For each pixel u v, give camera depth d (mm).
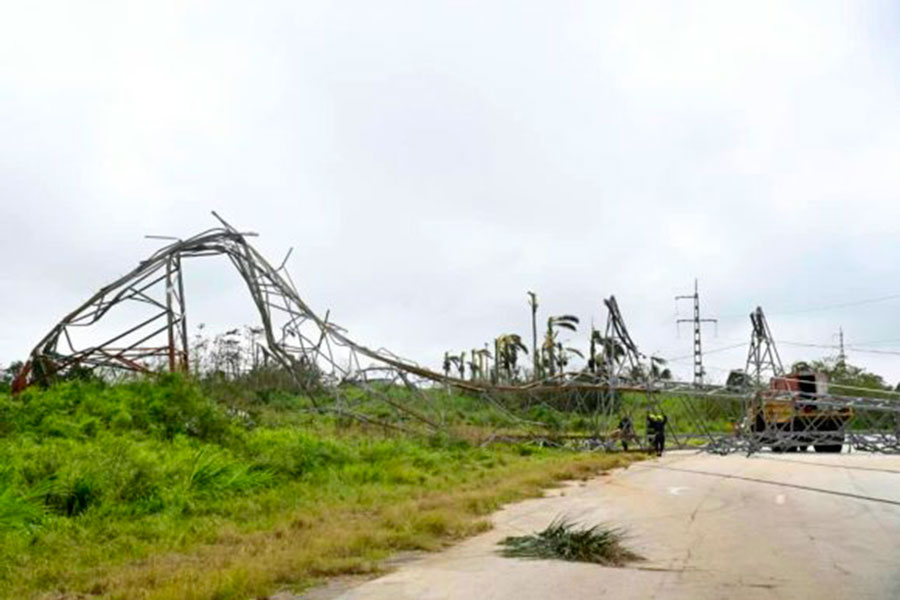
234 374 32531
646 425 32281
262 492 15492
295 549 9750
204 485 14758
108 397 22109
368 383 31500
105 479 13406
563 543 9727
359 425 28703
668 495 15828
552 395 38062
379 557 9430
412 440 27109
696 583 7957
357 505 14250
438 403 32500
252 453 19547
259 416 26719
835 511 13047
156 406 21453
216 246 28531
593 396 38250
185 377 24469
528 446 29188
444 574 8516
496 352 58875
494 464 23281
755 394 31328
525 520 12523
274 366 33125
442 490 16781
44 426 19234
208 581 7754
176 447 18859
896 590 7598
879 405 31422
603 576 8328
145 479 13852
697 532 11133
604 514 13133
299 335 30203
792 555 9344
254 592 7715
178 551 10023
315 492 15805
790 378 34188
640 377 32125
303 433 22516
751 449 29500
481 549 10031
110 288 27250
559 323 58031
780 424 33719
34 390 23047
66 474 13188
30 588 8133
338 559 9125
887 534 10773
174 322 27203
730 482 18203
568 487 17609
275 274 29656
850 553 9438
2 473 13164
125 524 11562
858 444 31391
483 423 33062
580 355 57719
